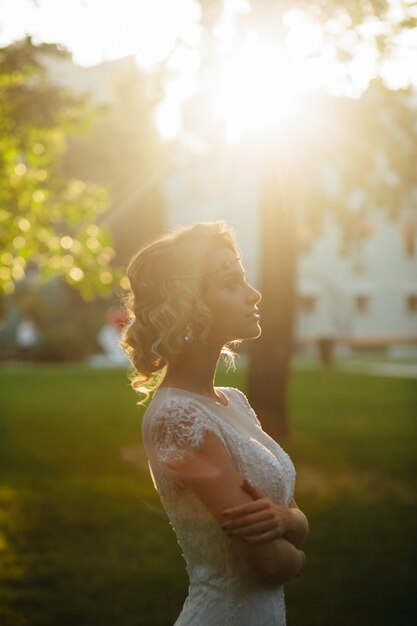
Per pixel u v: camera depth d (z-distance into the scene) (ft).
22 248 38.24
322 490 37.73
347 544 28.76
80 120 36.73
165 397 8.54
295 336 160.35
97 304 138.92
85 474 41.78
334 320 167.94
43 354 126.41
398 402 72.84
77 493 37.17
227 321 8.59
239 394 9.55
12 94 34.01
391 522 31.86
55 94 34.83
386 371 107.65
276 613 8.71
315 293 168.55
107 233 39.32
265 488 8.48
